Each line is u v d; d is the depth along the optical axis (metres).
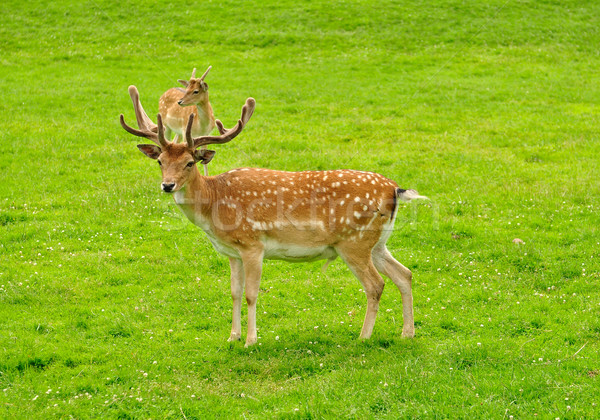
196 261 12.57
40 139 19.88
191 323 10.21
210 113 18.48
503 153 19.27
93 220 14.34
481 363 8.38
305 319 10.31
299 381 8.17
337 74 29.66
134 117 22.73
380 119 23.52
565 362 8.36
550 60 31.69
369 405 7.44
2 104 23.27
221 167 17.73
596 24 36.16
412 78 29.12
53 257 12.48
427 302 10.81
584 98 25.89
